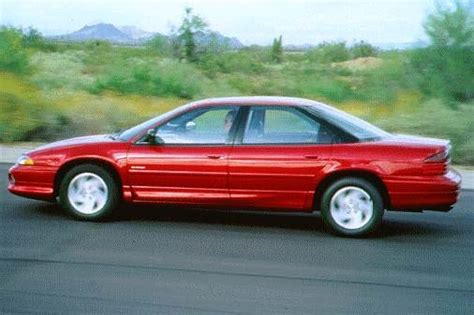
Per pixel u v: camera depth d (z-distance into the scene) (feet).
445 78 86.69
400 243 33.78
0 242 32.27
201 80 112.06
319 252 31.76
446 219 39.58
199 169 34.88
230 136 35.04
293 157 34.32
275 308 24.43
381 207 34.19
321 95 99.86
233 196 34.88
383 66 91.40
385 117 73.92
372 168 33.94
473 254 32.09
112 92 98.32
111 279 27.20
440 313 24.34
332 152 34.24
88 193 36.32
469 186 49.44
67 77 111.24
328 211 34.47
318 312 24.12
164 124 35.58
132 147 35.65
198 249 31.83
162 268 28.78
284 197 34.60
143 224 36.24
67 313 23.53
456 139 61.46
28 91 77.66
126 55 140.46
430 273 28.96
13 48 97.96
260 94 110.63
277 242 33.40
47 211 38.65
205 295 25.61
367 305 24.94
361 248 32.68
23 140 66.59
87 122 68.90
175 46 138.92
